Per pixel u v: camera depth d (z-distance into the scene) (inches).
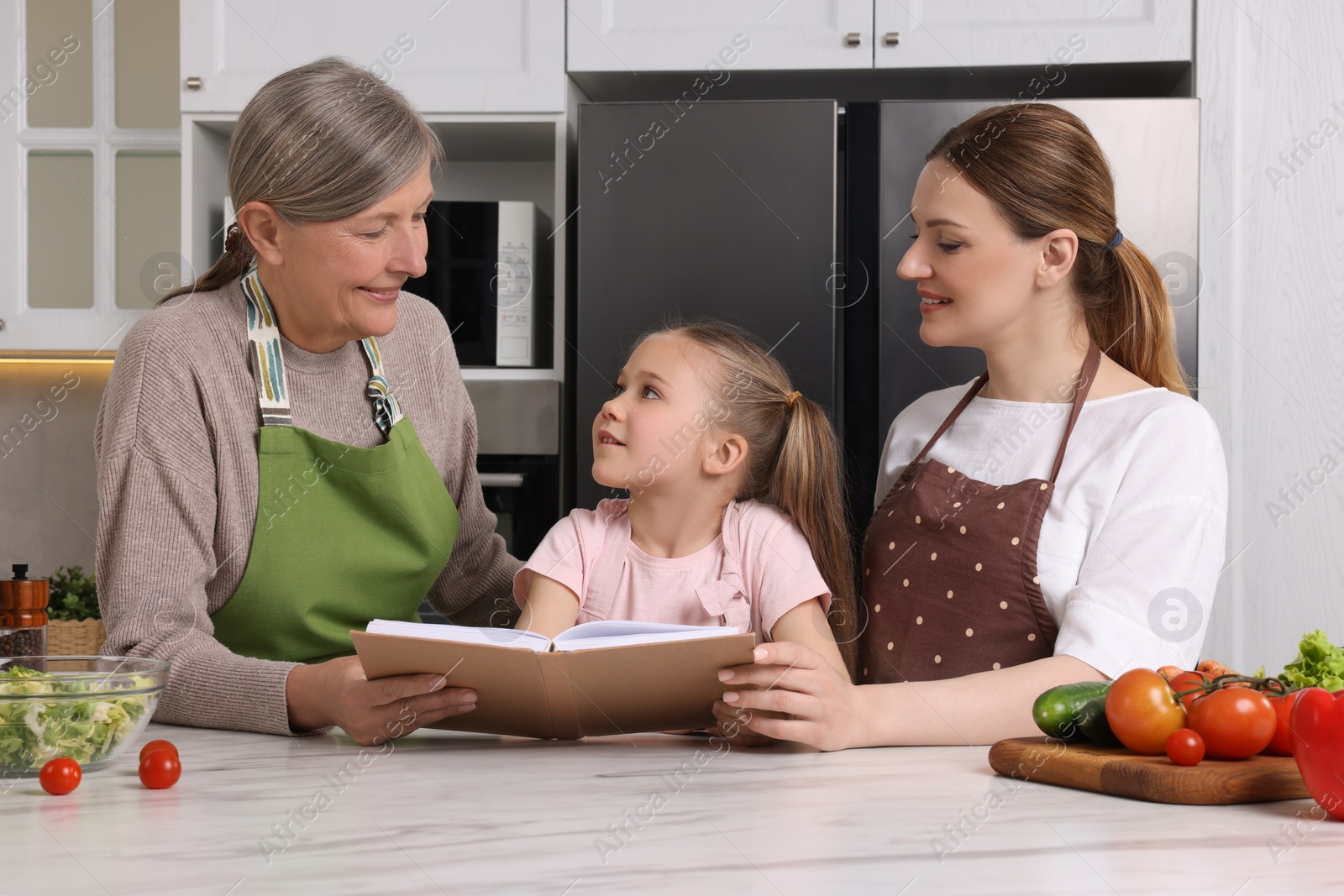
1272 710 30.4
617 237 79.5
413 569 48.3
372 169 41.1
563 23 83.3
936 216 44.6
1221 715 30.1
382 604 48.4
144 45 92.0
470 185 96.3
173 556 42.1
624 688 34.3
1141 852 23.9
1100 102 77.2
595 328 79.7
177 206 92.0
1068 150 44.4
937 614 45.4
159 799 28.7
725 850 23.9
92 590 88.9
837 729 35.2
